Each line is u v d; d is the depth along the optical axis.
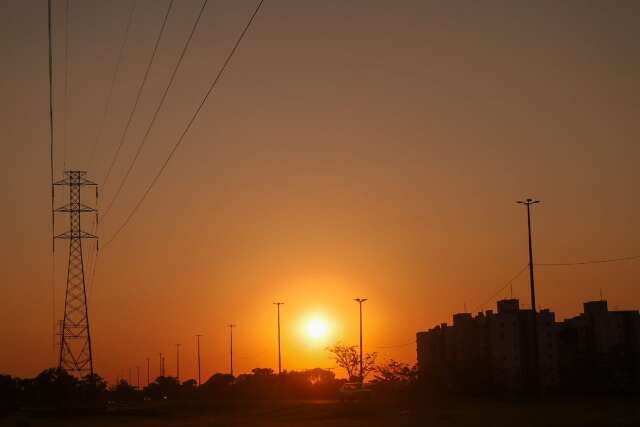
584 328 128.25
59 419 95.38
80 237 107.00
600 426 46.47
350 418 67.31
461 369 123.56
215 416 83.81
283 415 77.94
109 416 98.56
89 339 107.31
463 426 50.38
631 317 127.44
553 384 123.06
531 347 124.62
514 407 74.38
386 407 84.44
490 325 128.38
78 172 106.25
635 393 106.75
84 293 107.38
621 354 116.69
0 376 192.88
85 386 127.06
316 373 177.38
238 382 184.62
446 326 147.12
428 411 73.44
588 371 115.50
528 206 90.12
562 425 47.94
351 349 149.25
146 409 112.12
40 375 172.50
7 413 128.25
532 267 89.69
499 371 121.88
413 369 134.75
